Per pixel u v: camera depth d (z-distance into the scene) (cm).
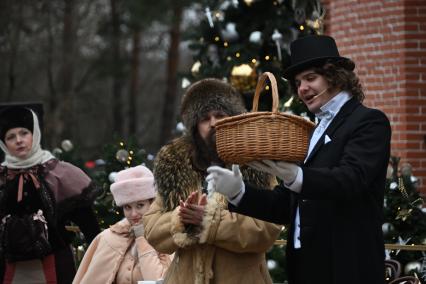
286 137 498
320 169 507
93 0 3117
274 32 1125
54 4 3023
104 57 3152
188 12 3161
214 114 623
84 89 3550
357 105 543
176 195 615
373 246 529
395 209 848
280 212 559
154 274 684
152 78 3956
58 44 3173
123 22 3086
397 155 1133
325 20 1267
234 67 1107
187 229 595
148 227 620
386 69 1149
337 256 527
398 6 1127
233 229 589
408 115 1120
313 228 537
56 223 789
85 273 727
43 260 786
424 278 816
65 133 2902
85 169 1086
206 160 620
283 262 1029
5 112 799
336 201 532
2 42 2930
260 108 1077
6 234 776
